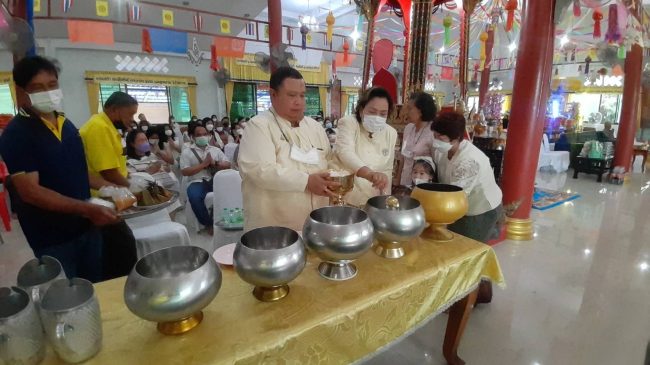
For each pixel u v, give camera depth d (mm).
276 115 1365
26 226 1277
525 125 2760
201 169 3277
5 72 7039
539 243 2848
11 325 560
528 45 2652
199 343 692
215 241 2332
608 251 2684
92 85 7762
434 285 1028
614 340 1636
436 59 9359
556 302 1966
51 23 6777
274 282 781
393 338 944
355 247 870
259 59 5156
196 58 6641
